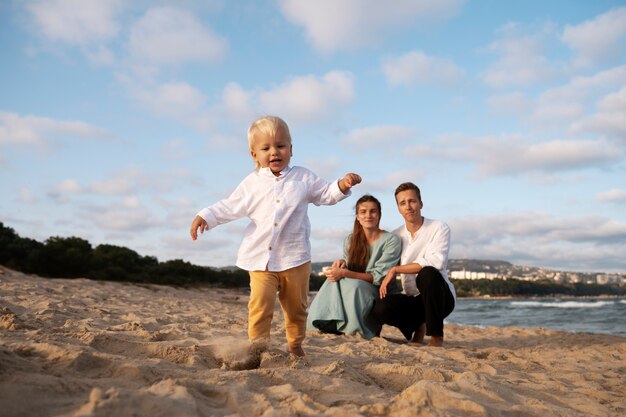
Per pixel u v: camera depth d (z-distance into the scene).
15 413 1.29
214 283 36.31
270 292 2.77
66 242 30.70
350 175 2.91
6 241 24.94
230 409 1.58
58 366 1.81
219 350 2.61
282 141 2.91
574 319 16.81
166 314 6.16
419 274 4.61
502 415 1.79
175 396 1.49
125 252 33.66
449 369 2.88
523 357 4.15
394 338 5.52
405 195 4.79
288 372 2.09
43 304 5.41
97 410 1.29
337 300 4.98
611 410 2.20
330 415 1.60
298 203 2.87
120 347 2.55
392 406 1.70
